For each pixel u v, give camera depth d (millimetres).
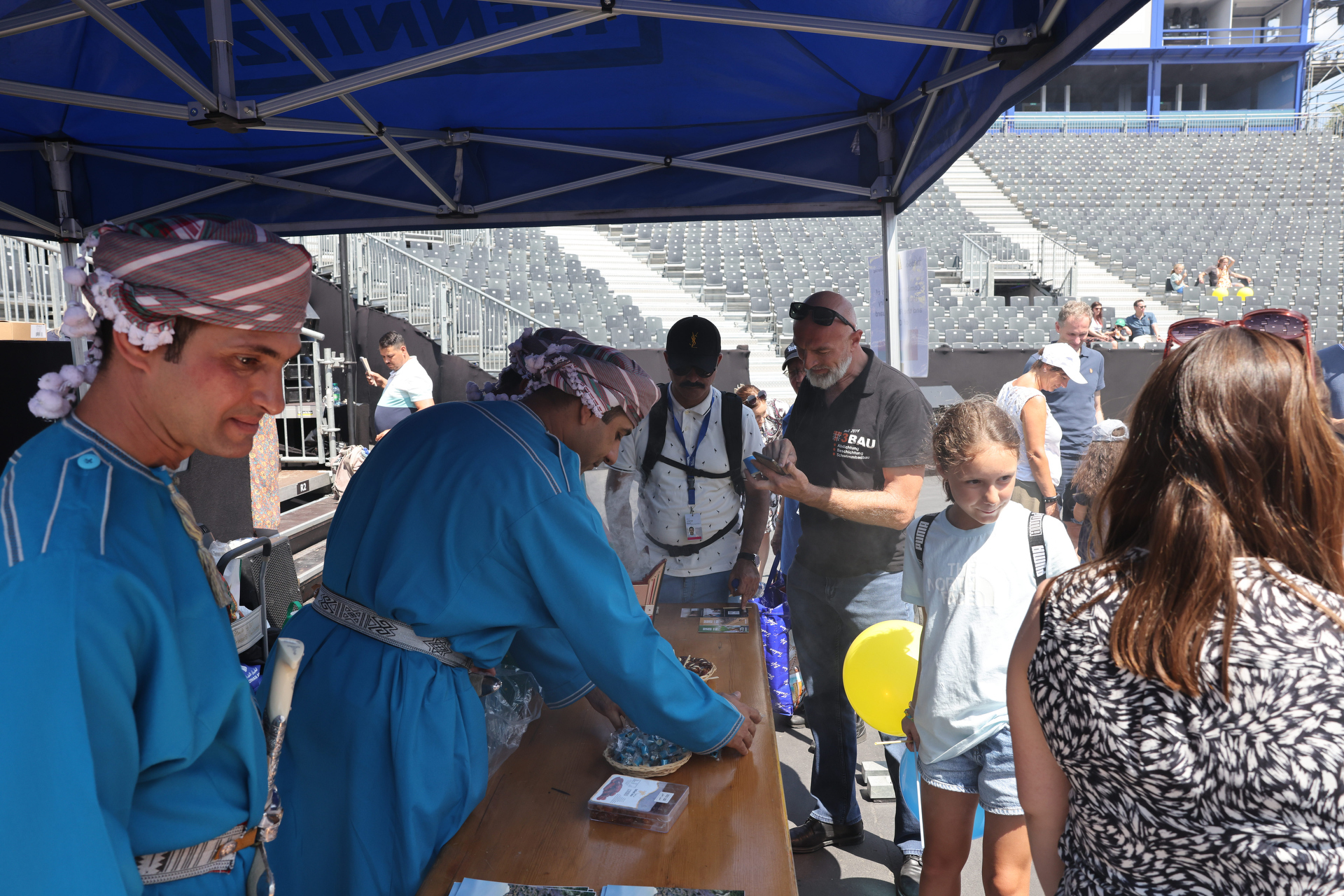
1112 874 1008
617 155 4102
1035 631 1103
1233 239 23094
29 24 2193
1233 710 897
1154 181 28312
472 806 1499
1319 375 1242
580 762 1666
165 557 928
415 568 1522
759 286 18047
